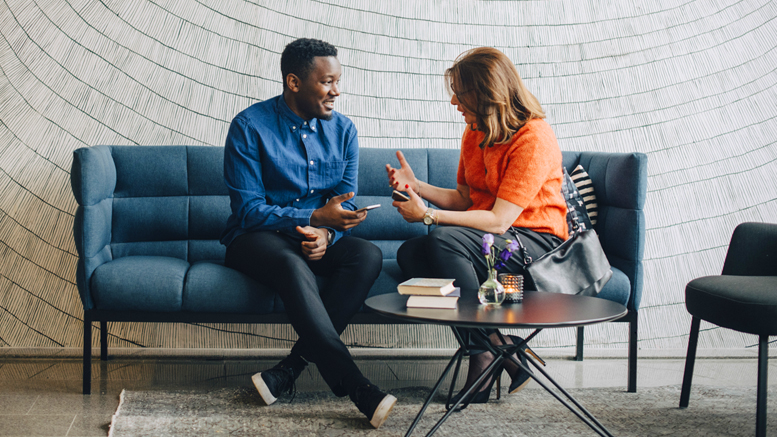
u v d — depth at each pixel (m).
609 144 2.54
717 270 2.54
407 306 1.32
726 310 1.46
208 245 2.21
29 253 2.29
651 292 2.52
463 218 1.75
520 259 1.75
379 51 2.48
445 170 2.33
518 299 1.38
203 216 2.20
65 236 2.30
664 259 2.53
